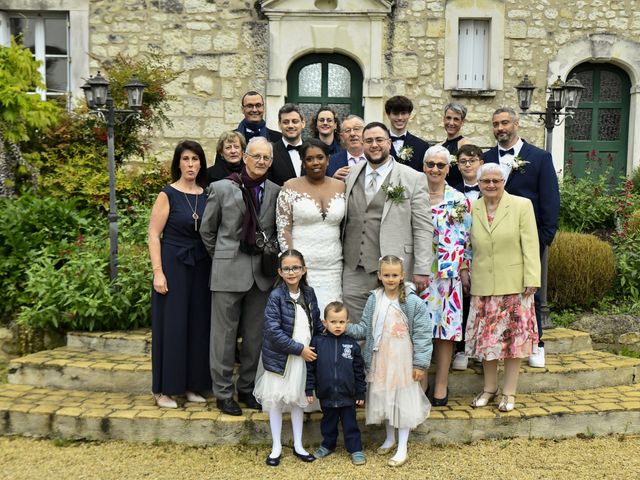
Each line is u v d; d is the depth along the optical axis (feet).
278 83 27.48
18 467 11.88
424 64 27.76
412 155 15.71
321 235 12.73
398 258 12.05
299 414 12.26
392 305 12.25
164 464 12.02
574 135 29.63
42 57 28.25
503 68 27.99
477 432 13.00
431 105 27.89
